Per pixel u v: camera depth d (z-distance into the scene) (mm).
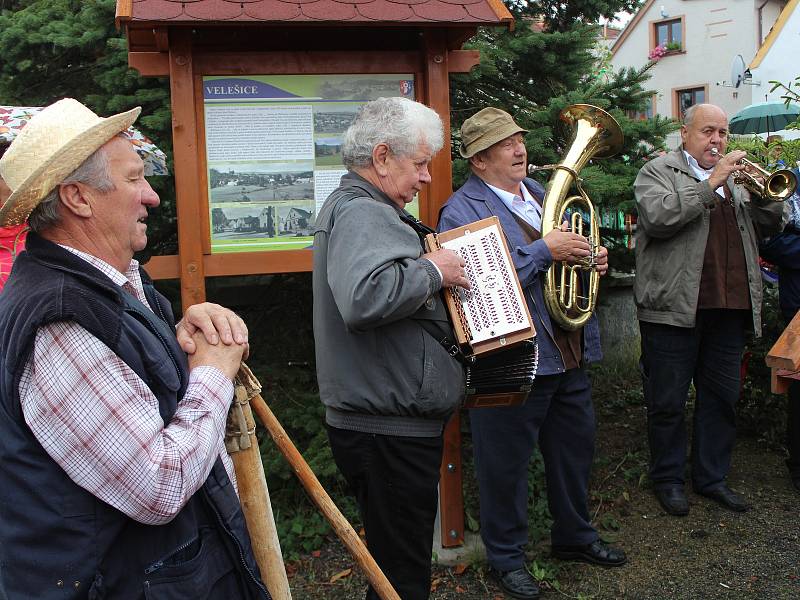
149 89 3945
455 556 3281
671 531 3541
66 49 4023
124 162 1496
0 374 1344
